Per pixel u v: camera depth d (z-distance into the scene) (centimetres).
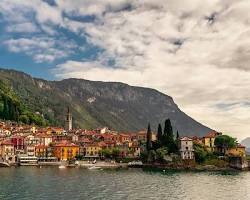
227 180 17200
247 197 12256
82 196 12006
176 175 19525
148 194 12562
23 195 12019
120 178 17488
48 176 17862
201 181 16612
